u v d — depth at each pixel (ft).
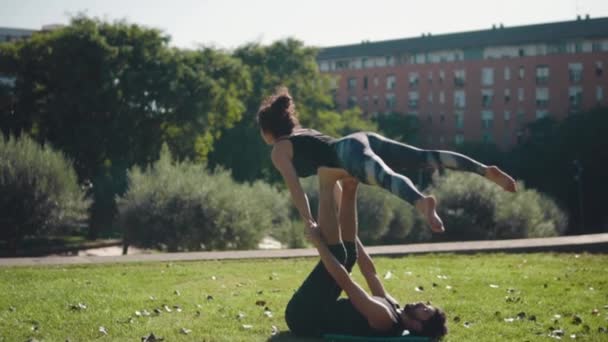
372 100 289.33
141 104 125.59
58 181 68.18
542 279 29.86
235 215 69.97
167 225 68.28
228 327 19.66
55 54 120.16
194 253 41.63
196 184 70.54
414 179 183.21
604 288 27.35
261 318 21.02
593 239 44.65
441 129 268.82
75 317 21.13
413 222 94.32
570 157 198.90
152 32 128.67
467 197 94.27
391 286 27.71
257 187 89.10
